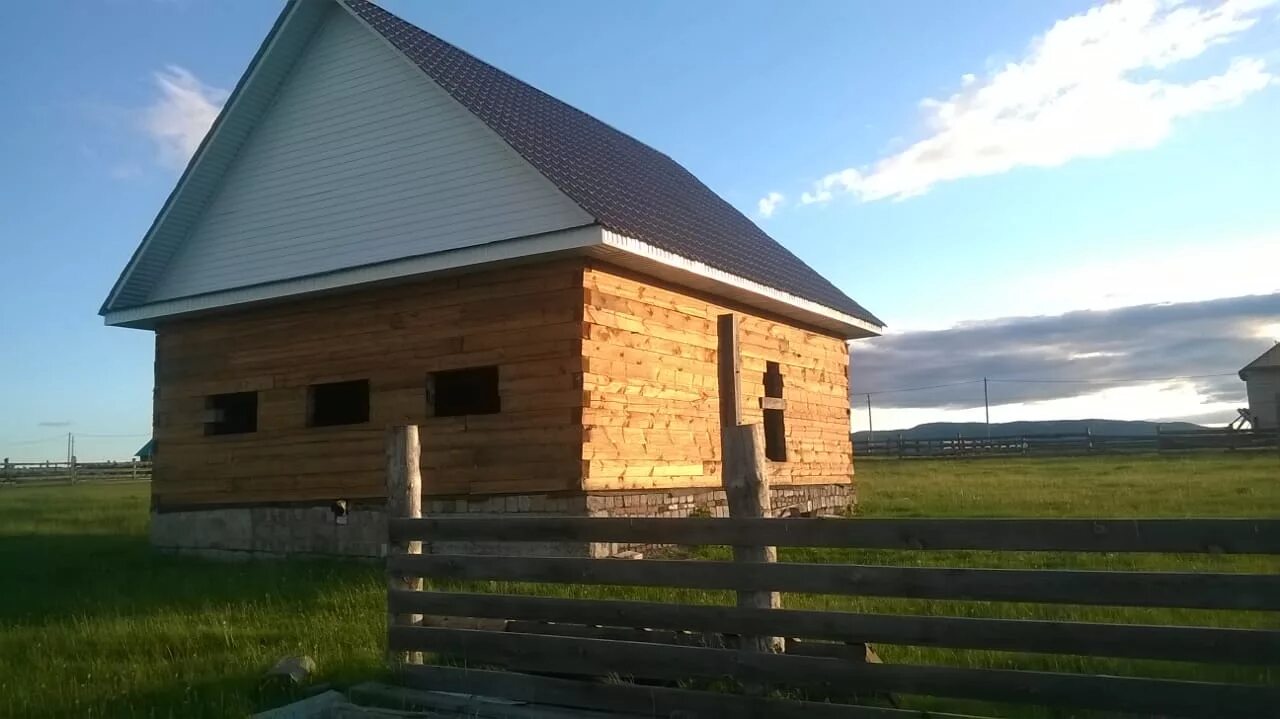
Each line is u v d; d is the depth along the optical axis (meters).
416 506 6.80
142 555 15.53
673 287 14.00
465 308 13.00
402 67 13.56
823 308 17.02
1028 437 45.00
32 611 9.85
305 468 14.29
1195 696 4.52
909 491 23.67
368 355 13.80
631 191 14.55
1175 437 40.03
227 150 14.80
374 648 7.39
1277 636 4.36
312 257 14.16
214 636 8.11
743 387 15.60
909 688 5.07
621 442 12.62
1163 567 10.55
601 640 5.96
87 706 6.25
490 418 12.63
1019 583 4.86
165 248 15.42
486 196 12.69
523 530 6.20
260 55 14.02
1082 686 4.72
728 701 5.44
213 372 15.40
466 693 6.20
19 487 43.78
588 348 12.14
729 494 5.92
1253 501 17.80
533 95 17.48
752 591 5.51
